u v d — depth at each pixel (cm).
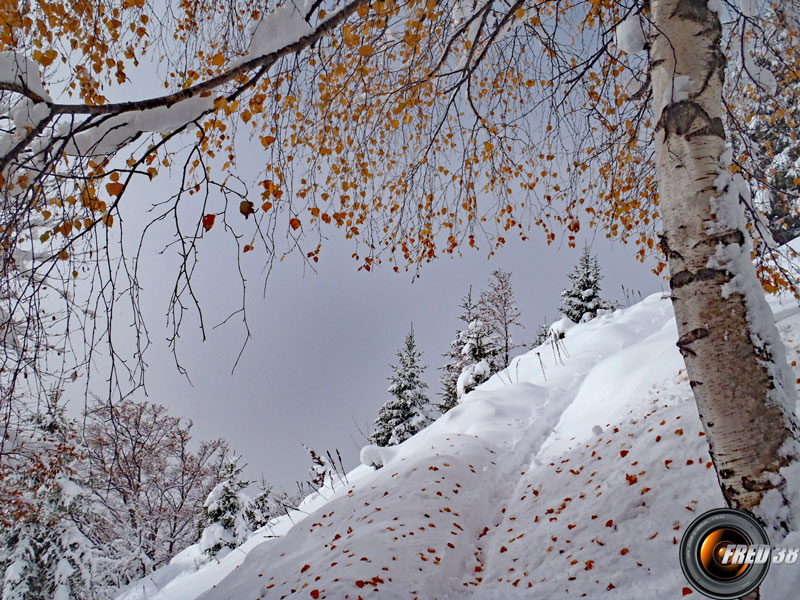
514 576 392
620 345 1035
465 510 536
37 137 203
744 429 199
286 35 235
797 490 190
